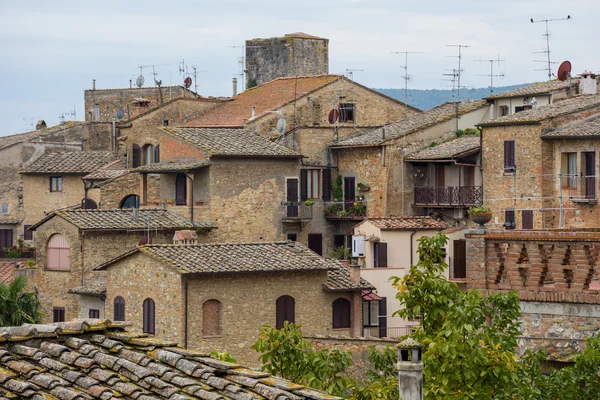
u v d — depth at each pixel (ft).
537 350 190.80
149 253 411.34
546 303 190.29
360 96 621.31
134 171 558.15
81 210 510.58
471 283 197.77
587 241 187.11
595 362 180.45
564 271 189.78
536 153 497.05
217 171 534.37
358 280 435.12
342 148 569.23
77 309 499.10
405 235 496.64
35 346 135.13
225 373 134.00
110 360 132.57
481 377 167.94
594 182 482.69
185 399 125.18
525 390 178.40
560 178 492.54
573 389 181.78
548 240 190.60
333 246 567.59
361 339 273.95
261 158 543.39
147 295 414.41
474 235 197.26
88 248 498.28
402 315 184.03
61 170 654.53
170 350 137.28
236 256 420.36
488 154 516.73
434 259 187.32
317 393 132.16
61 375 129.08
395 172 553.23
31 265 535.19
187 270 400.06
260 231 543.39
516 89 589.32
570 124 500.74
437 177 552.41
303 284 423.23
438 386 166.71
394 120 627.46
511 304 185.98
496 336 178.19
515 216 504.84
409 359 143.43
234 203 537.65
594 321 186.29
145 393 126.82
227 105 643.45
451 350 166.30
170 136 551.59
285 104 604.90
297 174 553.64
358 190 562.66
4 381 126.21
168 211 525.75
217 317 407.64
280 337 193.06
